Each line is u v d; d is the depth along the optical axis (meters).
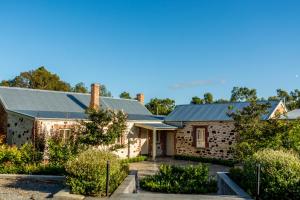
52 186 13.34
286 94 48.72
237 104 28.59
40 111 24.47
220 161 25.48
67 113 24.78
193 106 31.34
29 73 53.59
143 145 29.44
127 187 11.48
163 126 28.55
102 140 19.73
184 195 10.70
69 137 20.94
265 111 18.58
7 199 10.99
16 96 25.41
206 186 14.16
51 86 53.06
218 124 27.08
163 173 15.16
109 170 10.32
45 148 19.94
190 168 15.22
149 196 10.42
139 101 36.62
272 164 10.54
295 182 9.98
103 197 10.12
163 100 49.97
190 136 28.89
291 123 16.69
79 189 10.32
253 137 17.11
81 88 60.56
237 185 11.82
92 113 20.02
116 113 21.02
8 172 15.58
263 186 10.28
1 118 23.89
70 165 10.72
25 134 21.95
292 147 15.70
